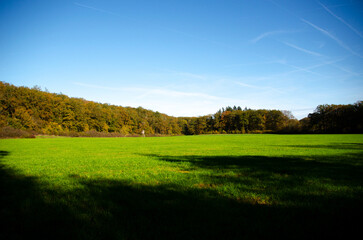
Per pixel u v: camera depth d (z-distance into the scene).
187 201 5.23
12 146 27.62
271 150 18.78
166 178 7.88
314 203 5.02
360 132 76.12
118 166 10.96
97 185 6.92
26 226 3.99
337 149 18.78
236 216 4.35
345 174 8.28
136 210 4.72
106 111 102.31
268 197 5.46
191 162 11.99
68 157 15.40
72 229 3.86
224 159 13.05
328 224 3.93
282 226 3.87
